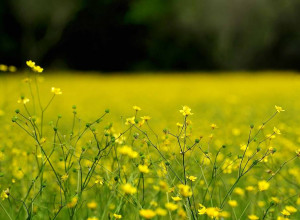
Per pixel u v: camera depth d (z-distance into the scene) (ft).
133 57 148.05
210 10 130.72
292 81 73.77
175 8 138.51
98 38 146.51
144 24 145.07
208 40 136.36
